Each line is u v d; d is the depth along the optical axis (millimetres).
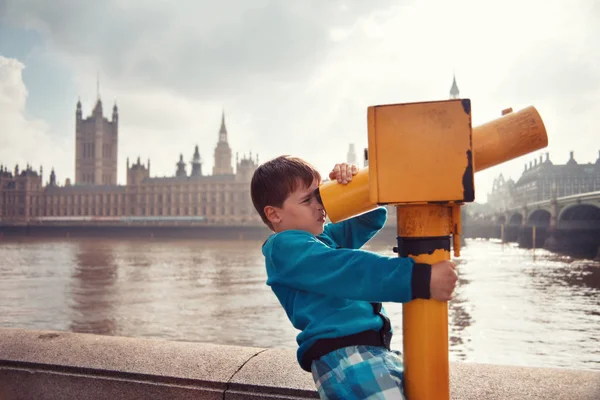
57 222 134250
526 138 1145
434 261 1150
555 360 18516
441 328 1152
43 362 2137
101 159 158375
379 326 1343
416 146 1078
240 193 120625
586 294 32906
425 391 1148
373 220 1588
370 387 1194
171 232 116625
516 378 1920
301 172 1454
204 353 2227
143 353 2232
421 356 1152
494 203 153000
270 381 1883
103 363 2111
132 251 80562
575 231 65312
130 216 129750
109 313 31203
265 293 38125
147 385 1990
